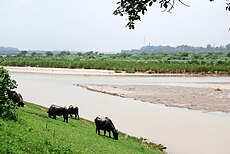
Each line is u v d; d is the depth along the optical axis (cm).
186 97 5906
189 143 2897
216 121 3878
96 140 2133
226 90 7019
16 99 2747
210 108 4812
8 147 1188
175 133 3250
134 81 8919
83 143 1859
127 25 930
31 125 1806
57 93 6091
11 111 1836
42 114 2750
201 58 19888
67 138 1825
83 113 4150
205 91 6800
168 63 13412
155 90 6862
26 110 2622
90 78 9606
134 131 3281
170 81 9144
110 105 4894
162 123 3697
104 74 11012
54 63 13125
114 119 3850
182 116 4166
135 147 2414
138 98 5725
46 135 1672
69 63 13025
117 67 12206
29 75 10069
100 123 2538
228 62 14088
